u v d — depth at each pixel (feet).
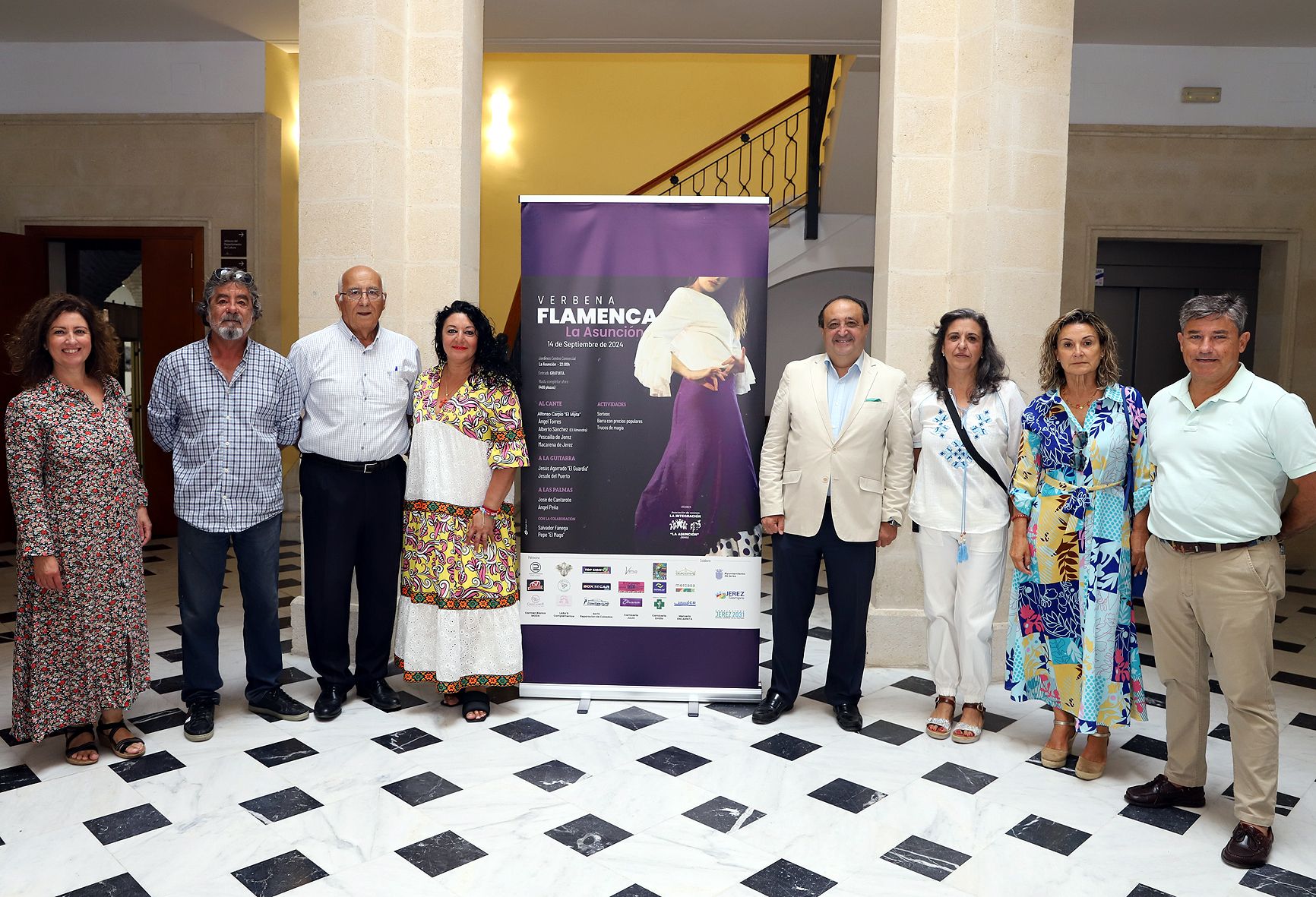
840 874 8.20
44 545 9.77
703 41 22.15
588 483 12.26
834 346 11.35
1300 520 8.39
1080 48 22.58
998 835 8.96
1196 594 8.79
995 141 13.16
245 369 11.12
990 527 11.12
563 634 12.49
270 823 9.00
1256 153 22.70
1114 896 7.93
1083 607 10.03
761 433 12.23
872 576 11.69
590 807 9.43
